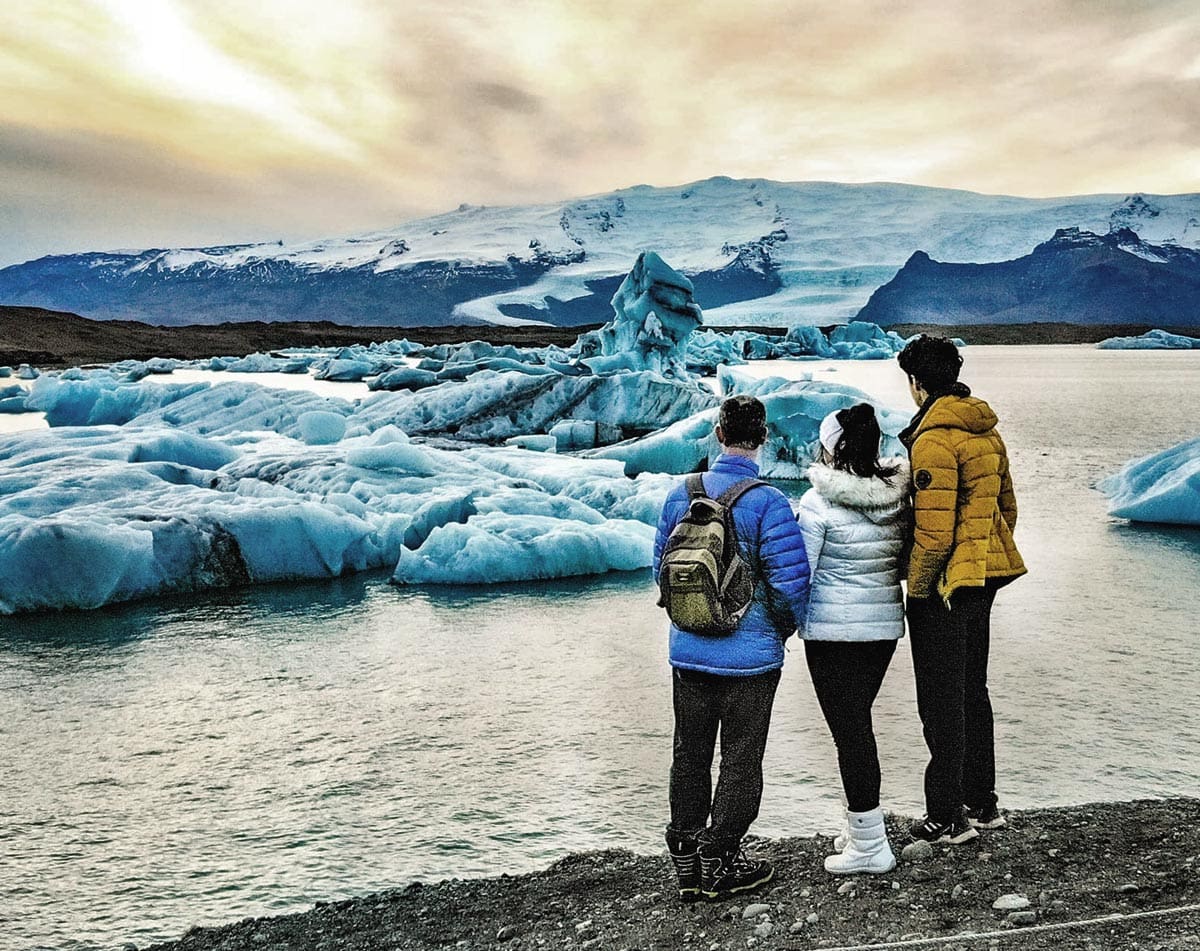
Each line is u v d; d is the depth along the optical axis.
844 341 93.62
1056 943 3.26
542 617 11.40
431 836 5.98
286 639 10.60
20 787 6.89
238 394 28.64
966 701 4.25
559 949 3.80
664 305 41.00
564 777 6.81
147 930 5.06
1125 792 6.27
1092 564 13.40
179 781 6.93
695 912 3.88
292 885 5.46
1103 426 31.17
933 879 3.88
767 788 6.44
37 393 34.09
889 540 3.81
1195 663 9.07
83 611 11.84
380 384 47.12
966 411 3.78
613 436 26.66
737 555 3.72
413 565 13.30
